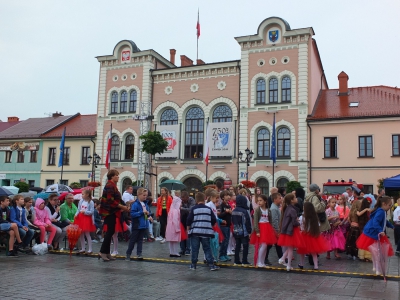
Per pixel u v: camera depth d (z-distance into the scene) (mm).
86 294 8242
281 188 17766
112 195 12758
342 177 34344
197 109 40906
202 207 11812
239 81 39219
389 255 10859
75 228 13695
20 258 13234
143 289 8797
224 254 13508
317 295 8484
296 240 11508
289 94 36875
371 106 35750
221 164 38688
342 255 15250
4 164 48188
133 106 42719
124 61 43438
